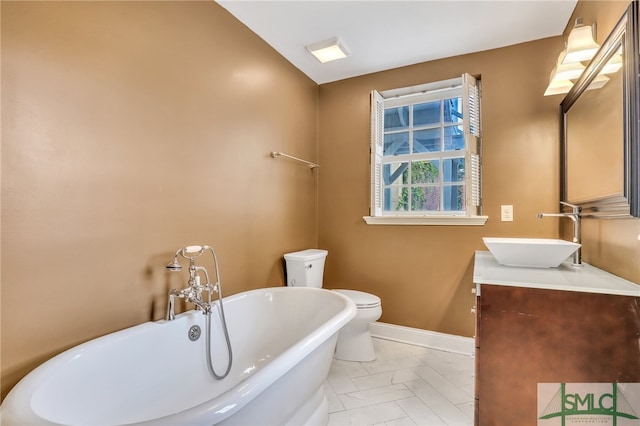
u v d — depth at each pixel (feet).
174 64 5.49
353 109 9.57
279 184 8.22
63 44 3.99
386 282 9.00
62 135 3.97
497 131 7.81
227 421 3.01
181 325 5.10
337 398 5.97
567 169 6.68
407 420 5.34
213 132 6.26
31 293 3.69
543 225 7.32
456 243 8.20
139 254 4.90
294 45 7.89
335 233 9.73
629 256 4.16
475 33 7.32
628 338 3.83
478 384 4.46
